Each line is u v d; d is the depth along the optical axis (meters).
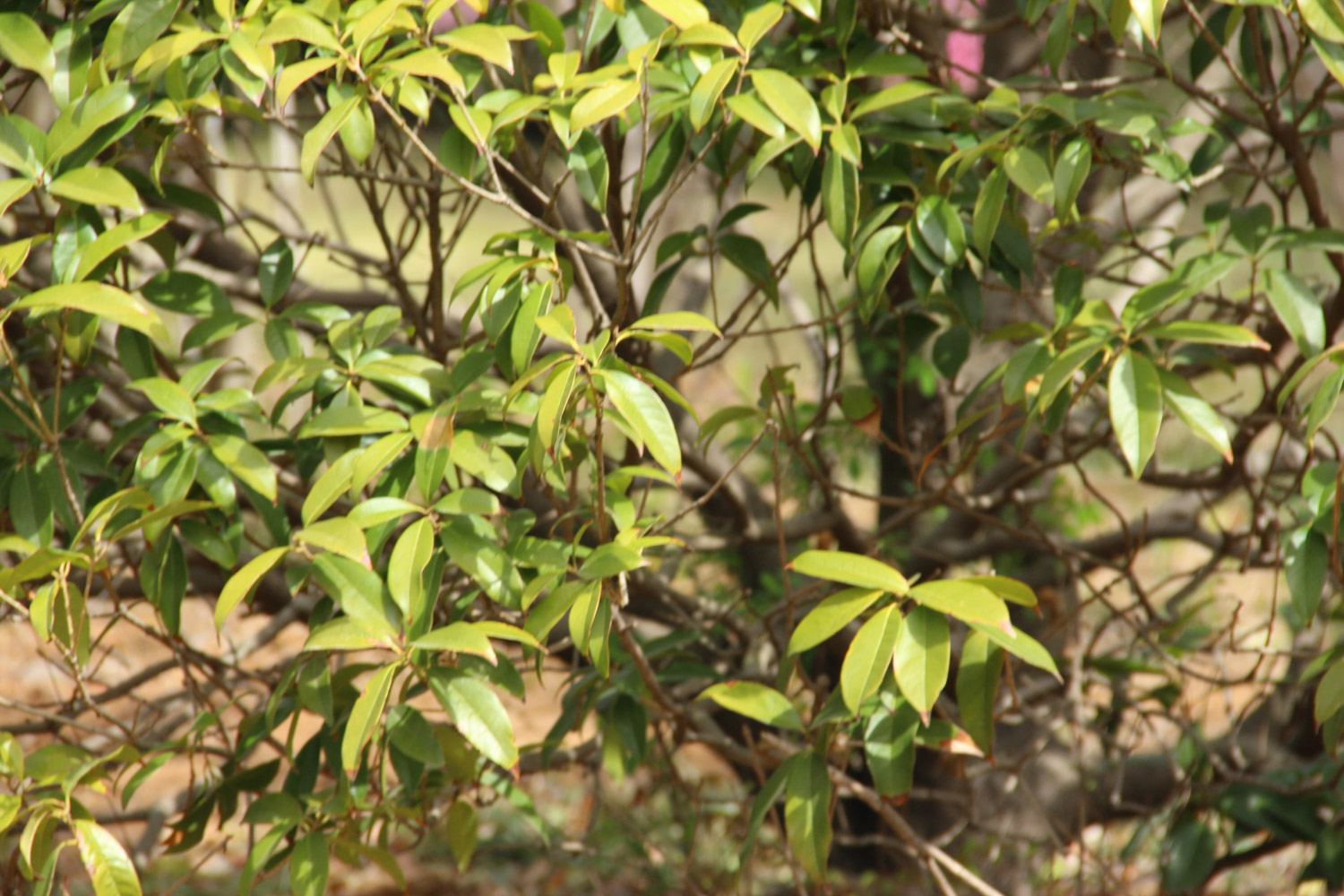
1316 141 3.86
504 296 3.51
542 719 7.73
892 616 3.38
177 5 3.50
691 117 3.47
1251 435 3.90
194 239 4.09
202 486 3.53
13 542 3.44
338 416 3.50
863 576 3.39
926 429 4.43
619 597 3.49
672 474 3.38
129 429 3.60
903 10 3.93
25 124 3.49
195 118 3.55
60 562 3.45
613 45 3.69
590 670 3.85
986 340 3.68
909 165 3.70
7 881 3.54
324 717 3.52
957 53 5.34
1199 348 3.87
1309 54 3.84
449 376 3.57
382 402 3.69
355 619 3.42
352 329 3.61
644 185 3.65
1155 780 4.69
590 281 3.62
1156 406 3.47
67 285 3.41
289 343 3.64
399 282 3.83
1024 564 5.02
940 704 3.99
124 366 3.61
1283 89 3.63
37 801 3.52
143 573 3.57
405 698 3.57
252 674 3.98
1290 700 4.48
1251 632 4.12
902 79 3.96
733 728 4.76
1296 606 3.57
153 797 7.34
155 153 3.60
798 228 3.77
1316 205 3.70
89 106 3.48
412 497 3.90
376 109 3.85
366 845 3.61
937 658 3.37
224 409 3.54
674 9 3.46
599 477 3.47
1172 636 4.34
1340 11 3.49
